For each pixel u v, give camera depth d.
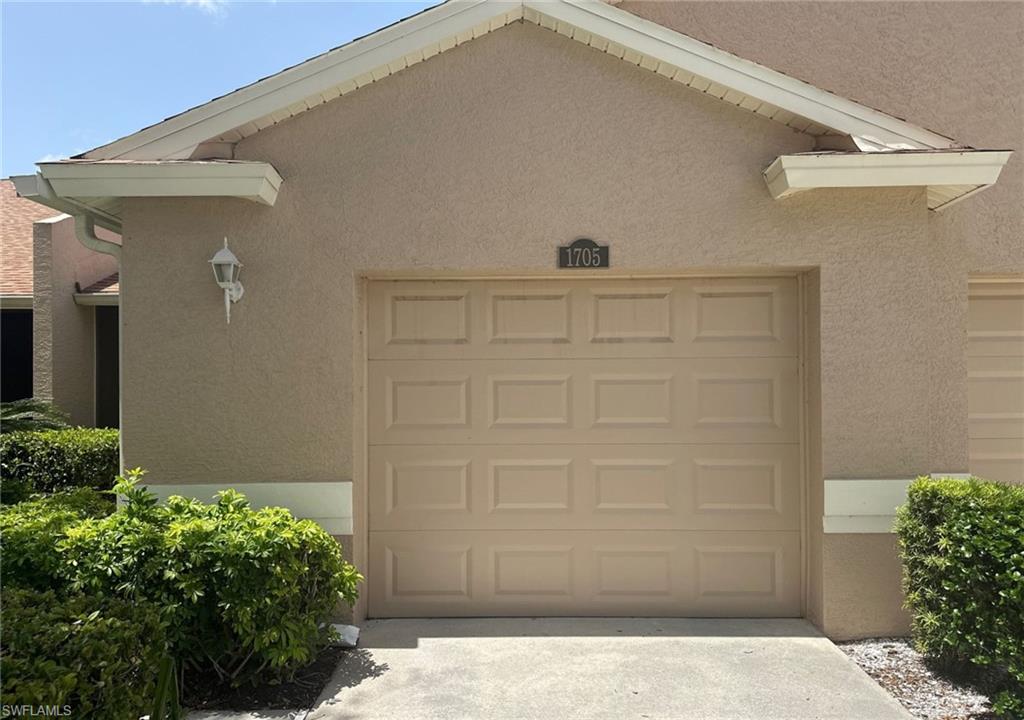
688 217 5.22
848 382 5.17
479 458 5.57
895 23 5.92
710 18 6.01
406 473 5.56
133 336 5.19
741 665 4.65
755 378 5.54
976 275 5.83
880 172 4.89
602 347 5.56
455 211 5.24
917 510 4.66
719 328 5.55
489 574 5.55
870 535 5.13
